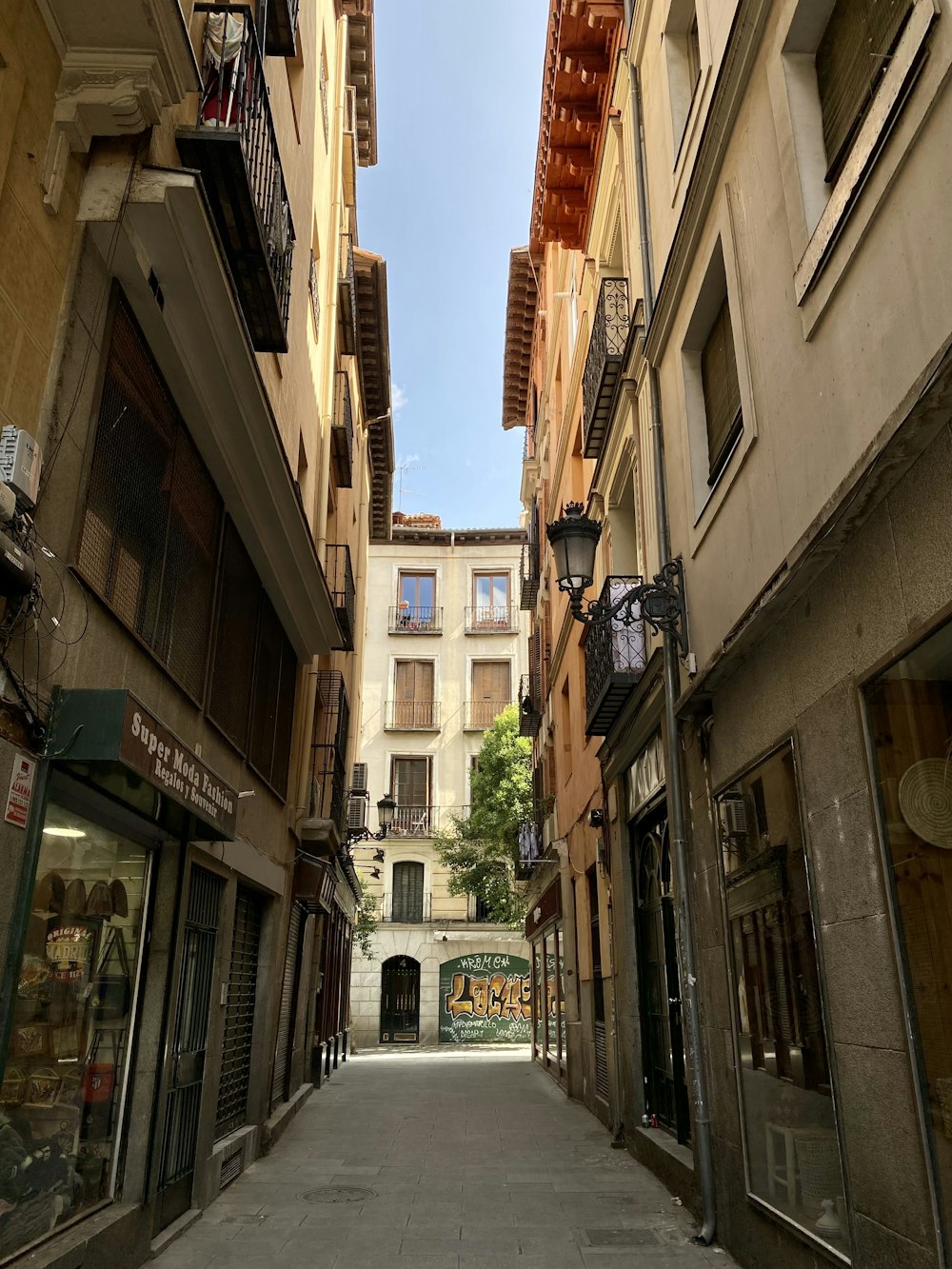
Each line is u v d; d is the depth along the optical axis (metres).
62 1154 5.01
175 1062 6.57
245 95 6.11
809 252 4.96
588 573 6.99
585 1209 7.35
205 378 6.47
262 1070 10.02
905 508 3.96
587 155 13.34
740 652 6.02
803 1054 5.09
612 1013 11.15
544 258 21.89
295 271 10.48
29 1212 4.59
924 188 3.83
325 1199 7.73
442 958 30.11
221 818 6.20
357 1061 23.41
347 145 16.38
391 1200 7.66
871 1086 4.18
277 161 6.82
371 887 31.00
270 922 10.71
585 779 14.16
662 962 9.07
